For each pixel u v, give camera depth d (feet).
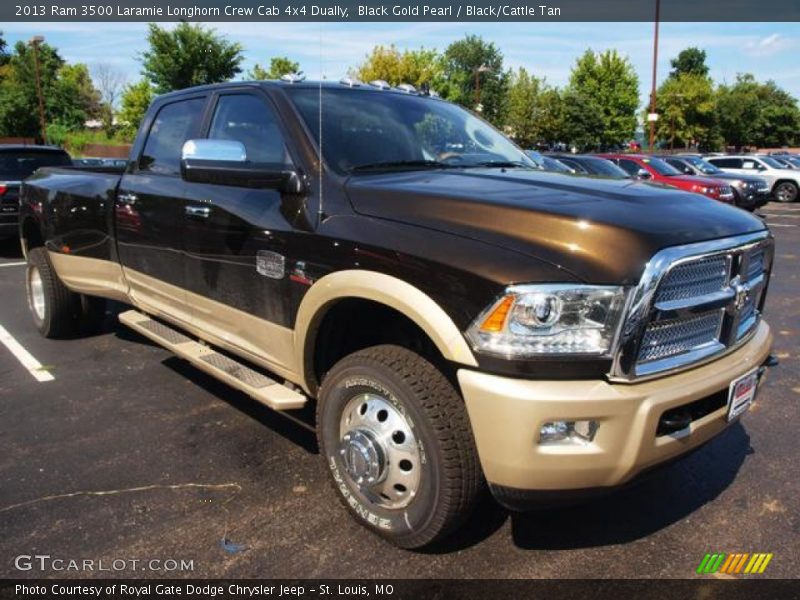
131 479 10.99
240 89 12.28
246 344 11.51
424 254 8.20
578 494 7.82
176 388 14.97
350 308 9.68
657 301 7.74
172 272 13.20
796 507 10.37
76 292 17.53
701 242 8.02
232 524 9.75
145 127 14.90
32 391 14.82
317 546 9.25
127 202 14.40
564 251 7.61
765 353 9.63
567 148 159.22
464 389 7.76
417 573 8.71
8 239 34.32
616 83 164.14
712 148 207.10
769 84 255.09
